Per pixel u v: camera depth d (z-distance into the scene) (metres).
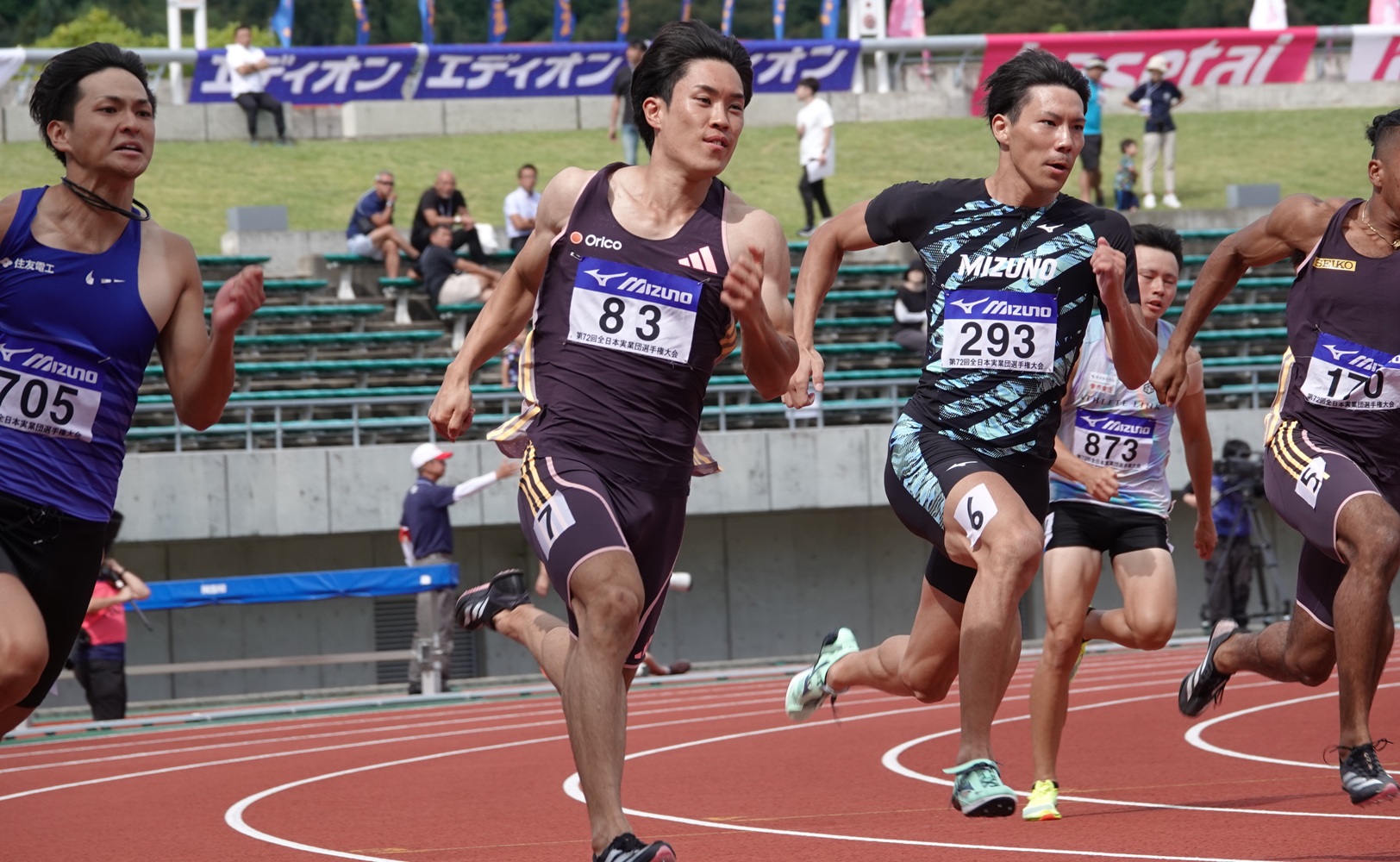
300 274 56.19
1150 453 16.72
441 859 14.12
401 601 43.84
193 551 42.44
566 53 82.88
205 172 72.62
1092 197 62.69
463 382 12.02
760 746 23.81
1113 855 12.75
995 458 13.38
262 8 155.12
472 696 36.16
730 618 46.28
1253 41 89.62
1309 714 24.70
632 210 11.53
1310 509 13.48
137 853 15.43
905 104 86.69
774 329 10.98
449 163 76.94
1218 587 41.00
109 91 10.58
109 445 10.78
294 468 40.91
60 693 40.47
